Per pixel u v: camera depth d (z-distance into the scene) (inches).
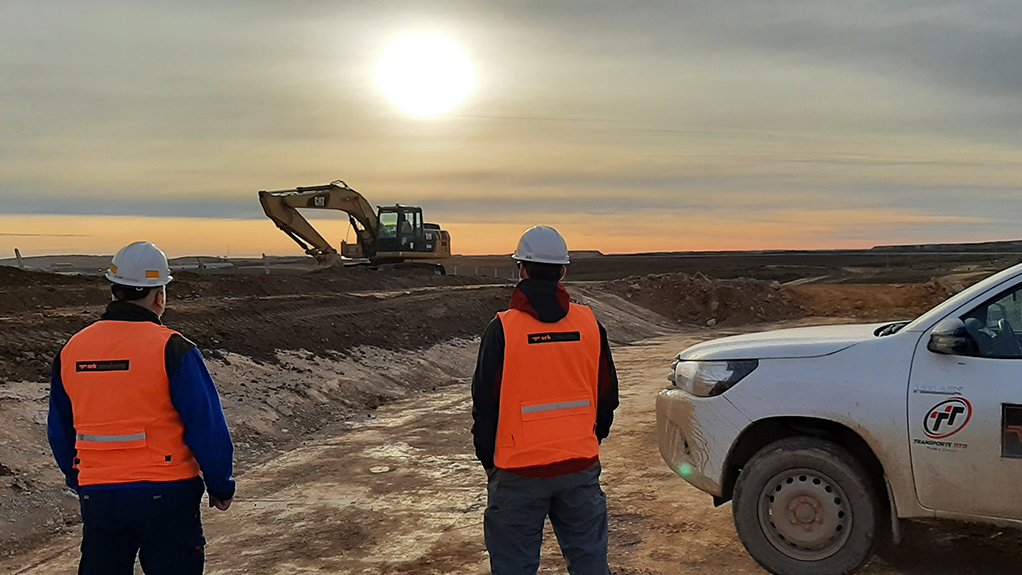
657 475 295.4
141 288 137.5
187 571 135.9
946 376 179.0
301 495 286.5
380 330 661.3
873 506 183.6
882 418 182.2
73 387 134.6
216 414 135.1
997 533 177.6
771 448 193.6
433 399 510.3
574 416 145.6
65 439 138.9
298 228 1325.0
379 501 275.9
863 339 194.9
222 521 256.7
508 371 142.2
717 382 200.4
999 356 177.3
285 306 682.8
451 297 946.7
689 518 242.8
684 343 938.1
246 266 1787.6
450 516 257.0
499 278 1539.1
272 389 433.7
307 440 386.3
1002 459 172.6
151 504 131.6
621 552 216.1
